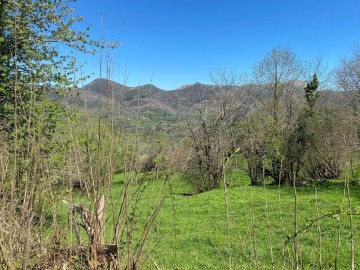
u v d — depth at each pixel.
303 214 16.20
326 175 27.38
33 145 4.00
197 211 21.00
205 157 30.19
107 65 3.92
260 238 13.52
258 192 24.64
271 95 31.50
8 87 11.33
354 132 25.56
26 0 12.29
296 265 3.82
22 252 4.04
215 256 12.26
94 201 4.11
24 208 3.89
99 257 4.18
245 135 13.72
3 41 11.52
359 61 26.95
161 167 4.22
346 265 9.70
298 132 27.16
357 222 13.47
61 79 11.44
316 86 29.39
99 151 3.98
